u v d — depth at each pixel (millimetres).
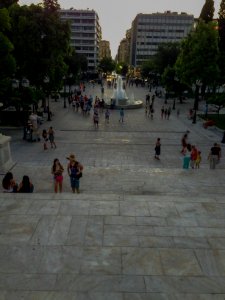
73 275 5559
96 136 24359
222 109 42750
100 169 14000
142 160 18016
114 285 5324
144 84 90000
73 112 36500
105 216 7664
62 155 18656
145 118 33656
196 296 5098
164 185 12117
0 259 5988
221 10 43250
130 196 8852
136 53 159250
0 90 24641
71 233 6898
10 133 24734
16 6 29312
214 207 8258
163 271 5723
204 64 37594
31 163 16344
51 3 35594
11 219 7453
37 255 6117
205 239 6770
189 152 17875
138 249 6371
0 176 12820
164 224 7359
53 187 11836
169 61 67000
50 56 31000
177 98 55906
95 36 138375
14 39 28547
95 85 86750
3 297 5004
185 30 155000
